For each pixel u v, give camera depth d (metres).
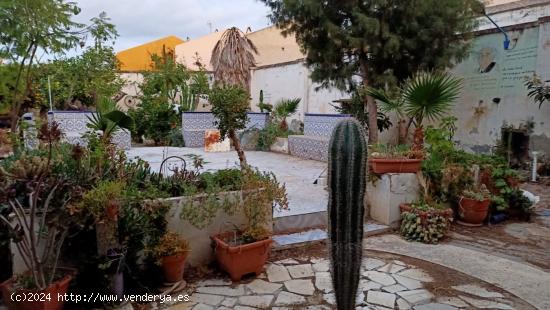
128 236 2.88
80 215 2.60
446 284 3.15
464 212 4.64
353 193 2.16
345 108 8.81
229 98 4.04
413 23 6.56
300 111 12.16
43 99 9.05
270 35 16.25
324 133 8.51
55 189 2.57
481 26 8.72
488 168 4.98
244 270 3.19
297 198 5.00
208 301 2.85
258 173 3.74
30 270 2.55
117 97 12.22
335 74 7.52
